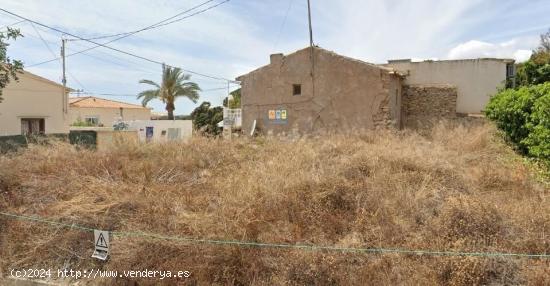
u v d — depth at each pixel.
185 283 3.85
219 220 4.40
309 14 15.17
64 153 7.49
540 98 7.65
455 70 18.69
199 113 30.95
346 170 5.93
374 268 3.66
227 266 3.86
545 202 4.81
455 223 4.07
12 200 5.65
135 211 5.02
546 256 3.46
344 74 14.62
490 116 11.66
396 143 8.07
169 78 31.11
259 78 16.30
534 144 7.82
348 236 4.17
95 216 4.93
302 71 15.40
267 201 4.82
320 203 4.86
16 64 6.74
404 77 16.22
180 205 4.95
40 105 22.36
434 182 5.54
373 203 4.82
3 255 4.72
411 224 4.36
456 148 8.34
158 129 23.84
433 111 16.53
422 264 3.63
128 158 7.38
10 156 7.68
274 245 3.90
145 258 4.11
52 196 5.68
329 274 3.66
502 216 4.21
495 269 3.53
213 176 6.46
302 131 15.34
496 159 7.73
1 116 20.59
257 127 16.28
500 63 18.08
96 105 44.25
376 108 14.11
